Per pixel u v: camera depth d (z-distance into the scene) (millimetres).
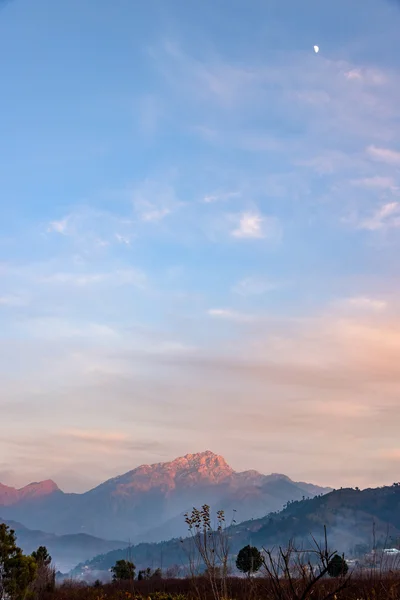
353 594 12820
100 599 36031
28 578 30078
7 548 29828
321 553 11336
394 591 12914
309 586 10883
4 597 29062
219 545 13727
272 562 11680
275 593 11336
